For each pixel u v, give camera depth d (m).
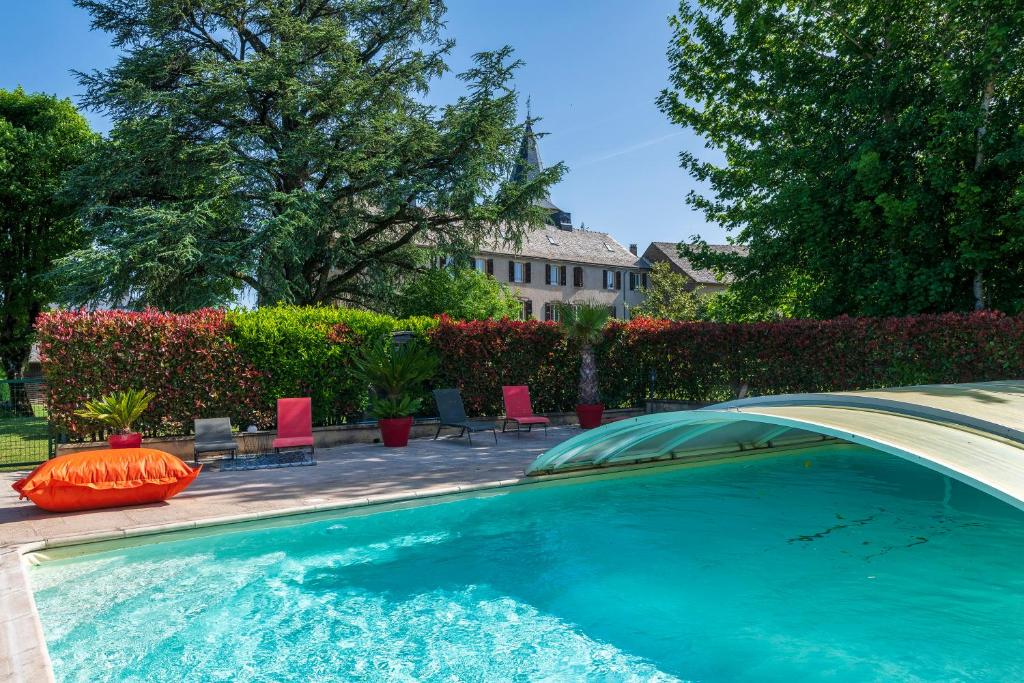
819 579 6.09
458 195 24.89
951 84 17.00
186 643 4.71
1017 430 5.95
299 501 8.12
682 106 24.17
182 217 22.09
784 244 20.59
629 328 19.19
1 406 14.84
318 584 5.94
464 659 4.48
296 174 25.88
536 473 9.96
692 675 4.22
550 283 55.34
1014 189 16.58
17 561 5.76
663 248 63.94
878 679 4.13
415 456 12.26
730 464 12.02
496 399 17.30
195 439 11.52
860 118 19.95
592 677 4.20
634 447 10.44
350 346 15.21
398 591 5.79
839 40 21.03
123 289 22.59
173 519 7.23
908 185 18.34
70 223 27.55
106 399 11.53
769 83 22.03
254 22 26.73
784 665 4.36
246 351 13.91
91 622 5.05
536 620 5.16
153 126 22.56
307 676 4.22
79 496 7.50
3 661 3.72
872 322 16.20
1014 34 16.39
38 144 27.59
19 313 28.59
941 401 7.18
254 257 23.08
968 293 18.61
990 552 6.88
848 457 12.84
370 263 28.05
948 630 4.93
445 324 16.78
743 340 17.94
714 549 6.99
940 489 9.88
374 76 27.38
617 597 5.66
